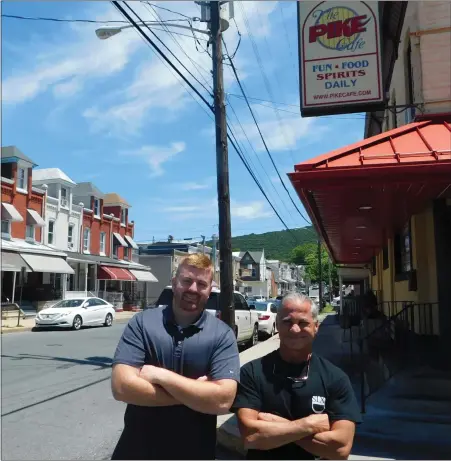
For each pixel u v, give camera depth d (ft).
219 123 33.63
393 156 19.45
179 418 8.59
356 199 23.94
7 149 90.33
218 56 33.88
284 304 9.37
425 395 20.99
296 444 8.97
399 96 34.65
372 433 17.02
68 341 53.31
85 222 117.70
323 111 25.90
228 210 32.96
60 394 26.76
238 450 17.56
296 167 19.69
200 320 9.07
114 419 21.75
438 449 15.64
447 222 23.58
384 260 48.21
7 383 29.73
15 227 89.86
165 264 164.25
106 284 130.31
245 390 9.25
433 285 25.94
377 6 25.80
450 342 23.34
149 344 8.82
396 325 30.63
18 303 89.71
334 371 9.21
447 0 26.30
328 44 26.16
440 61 26.00
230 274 32.50
